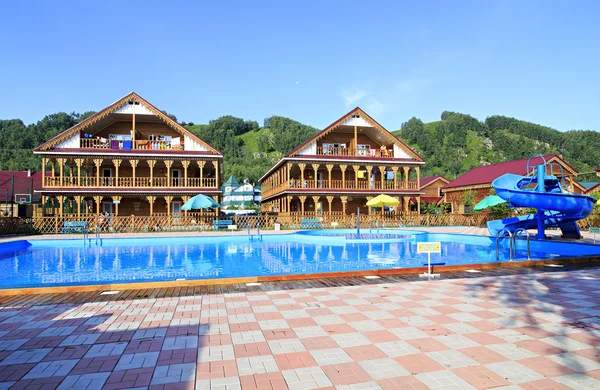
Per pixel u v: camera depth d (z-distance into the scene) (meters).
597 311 5.95
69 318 5.72
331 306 6.32
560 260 10.76
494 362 4.04
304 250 17.80
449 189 45.03
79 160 29.59
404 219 32.66
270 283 8.28
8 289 7.30
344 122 35.94
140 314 5.91
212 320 5.57
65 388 3.49
